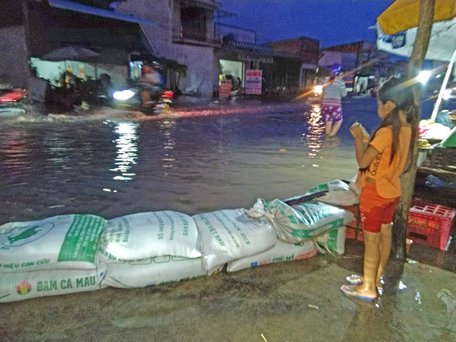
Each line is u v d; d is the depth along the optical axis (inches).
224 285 107.3
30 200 174.6
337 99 378.9
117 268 102.0
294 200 135.6
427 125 214.1
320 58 1600.6
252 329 88.7
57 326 88.0
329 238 129.5
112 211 163.9
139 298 99.9
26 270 95.3
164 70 800.3
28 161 247.9
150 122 485.7
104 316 92.0
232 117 583.2
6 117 466.0
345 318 93.8
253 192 193.6
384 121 92.0
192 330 87.9
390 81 91.2
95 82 641.6
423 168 160.2
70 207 167.0
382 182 94.0
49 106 565.0
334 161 267.7
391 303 100.5
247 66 1155.9
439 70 326.6
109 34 690.2
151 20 840.9
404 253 125.8
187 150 299.6
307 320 92.6
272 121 532.7
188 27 1033.5
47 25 609.3
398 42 286.0
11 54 586.6
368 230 98.7
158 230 108.7
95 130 399.2
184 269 106.4
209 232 114.2
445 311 97.5
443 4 214.7
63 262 96.7
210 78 970.7
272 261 119.6
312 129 447.2
